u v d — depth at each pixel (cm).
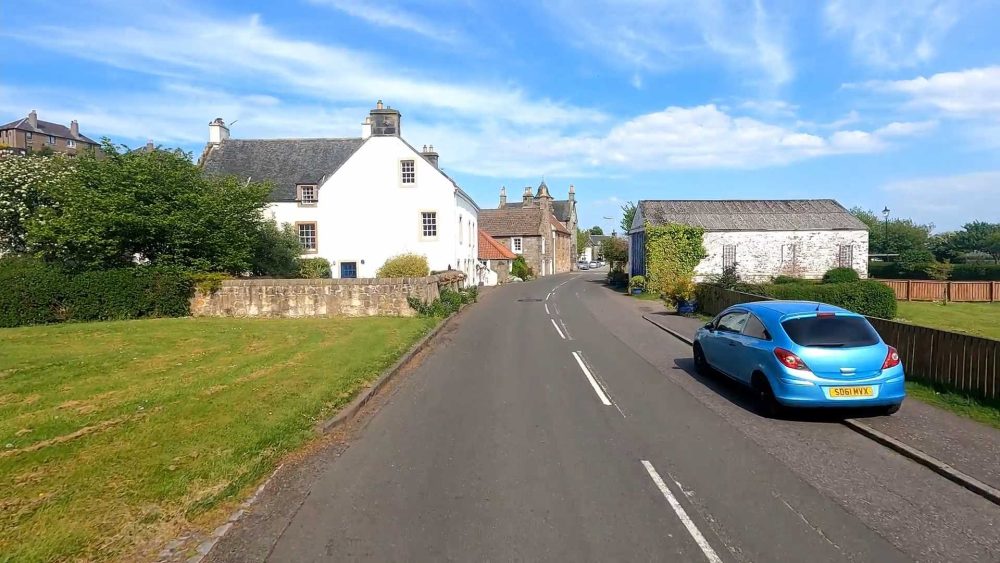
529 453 660
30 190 2283
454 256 3291
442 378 1090
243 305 2048
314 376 1017
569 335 1692
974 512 503
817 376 767
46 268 1884
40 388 923
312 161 3597
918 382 992
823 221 3775
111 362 1152
